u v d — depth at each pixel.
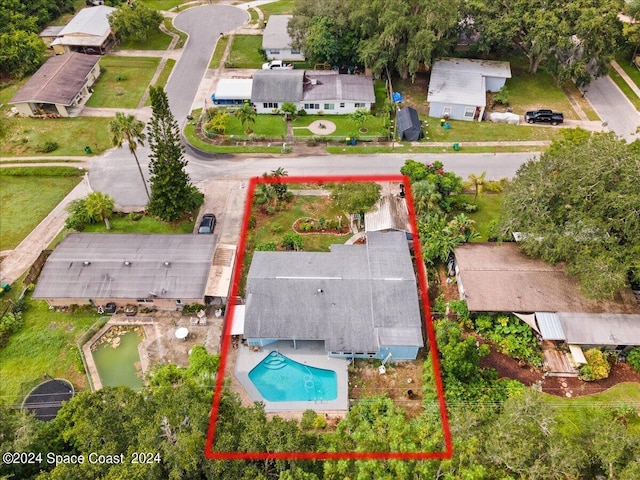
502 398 41.69
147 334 48.06
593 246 44.75
